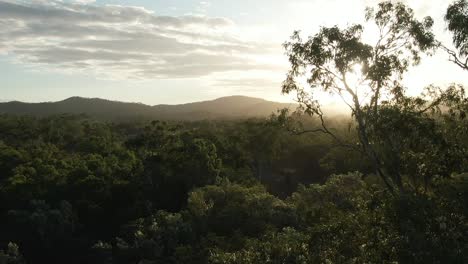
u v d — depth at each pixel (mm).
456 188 15031
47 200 58125
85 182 58938
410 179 17750
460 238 12484
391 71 17500
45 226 49781
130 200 60656
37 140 103188
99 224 56875
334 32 17344
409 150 16719
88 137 105375
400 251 12391
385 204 14227
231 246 34594
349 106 18062
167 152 65812
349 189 37562
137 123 162125
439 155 16328
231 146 71875
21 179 58281
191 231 41875
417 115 16516
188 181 61406
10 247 44438
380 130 16703
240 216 41781
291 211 41125
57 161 69562
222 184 51844
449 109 17469
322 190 39219
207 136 82125
